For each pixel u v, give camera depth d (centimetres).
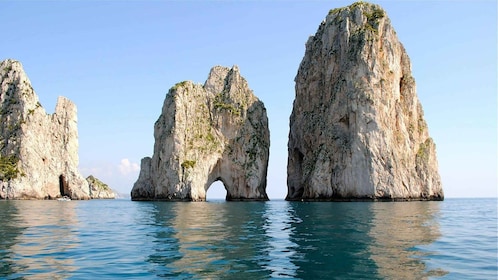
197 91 12488
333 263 1839
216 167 12044
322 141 10519
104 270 1712
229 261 1897
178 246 2333
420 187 10119
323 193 9950
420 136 10825
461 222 3772
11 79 13450
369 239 2558
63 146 14612
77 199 14100
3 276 1602
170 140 11138
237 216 4659
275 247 2277
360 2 11319
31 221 3903
